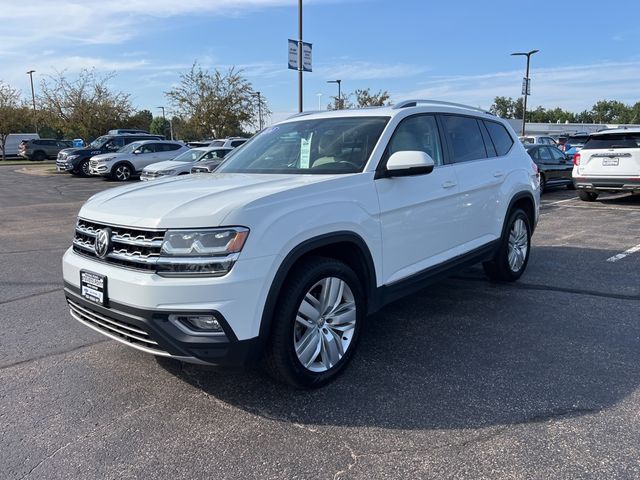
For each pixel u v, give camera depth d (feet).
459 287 18.89
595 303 16.87
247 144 16.01
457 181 15.15
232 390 11.40
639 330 14.48
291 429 9.87
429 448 9.18
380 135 13.11
